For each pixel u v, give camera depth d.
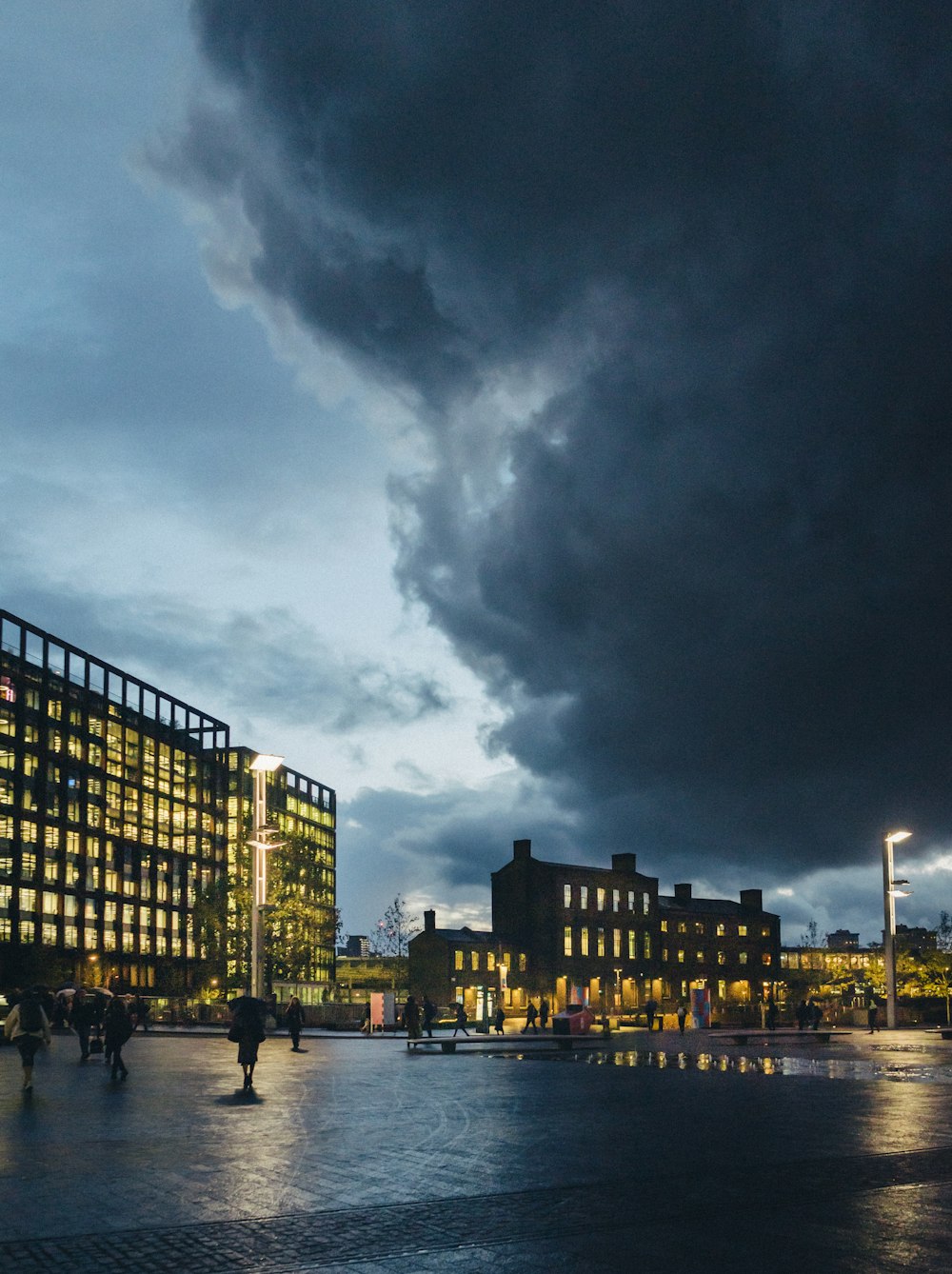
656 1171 12.34
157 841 114.88
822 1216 9.98
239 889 81.00
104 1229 9.49
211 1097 20.94
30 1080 21.06
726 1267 8.23
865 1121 16.98
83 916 99.94
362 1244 8.95
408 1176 12.07
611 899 105.56
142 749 113.31
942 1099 20.47
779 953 121.25
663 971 109.94
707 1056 35.53
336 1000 76.50
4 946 89.25
